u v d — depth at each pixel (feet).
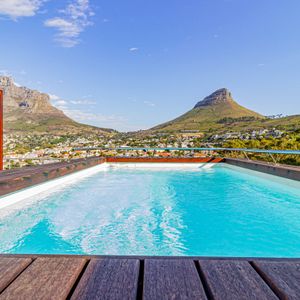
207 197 15.88
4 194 11.21
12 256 3.27
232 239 9.11
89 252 8.08
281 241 8.93
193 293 2.44
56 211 12.60
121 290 2.48
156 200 15.06
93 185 19.71
